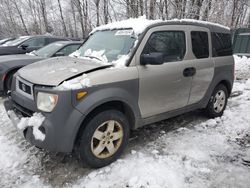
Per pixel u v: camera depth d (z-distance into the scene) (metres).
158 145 3.67
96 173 2.99
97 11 15.18
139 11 10.87
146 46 3.40
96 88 2.86
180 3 10.91
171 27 3.76
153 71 3.40
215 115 4.74
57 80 2.79
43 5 28.97
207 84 4.34
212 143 3.76
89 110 2.79
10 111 3.31
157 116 3.69
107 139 3.10
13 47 8.38
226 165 3.18
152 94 3.46
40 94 2.79
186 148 3.59
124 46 3.44
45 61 3.78
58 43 7.24
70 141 2.75
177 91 3.80
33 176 2.94
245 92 6.67
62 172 3.02
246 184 2.82
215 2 11.65
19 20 31.61
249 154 3.46
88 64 3.24
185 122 4.56
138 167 3.09
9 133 4.02
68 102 2.68
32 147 3.56
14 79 3.43
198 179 2.89
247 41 12.67
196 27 4.15
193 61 3.98
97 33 4.20
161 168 3.07
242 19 18.56
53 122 2.70
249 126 4.39
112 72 3.04
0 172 3.01
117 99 3.03
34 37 9.98
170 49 3.71
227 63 4.71
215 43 4.47
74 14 25.62
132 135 3.98
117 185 2.78
